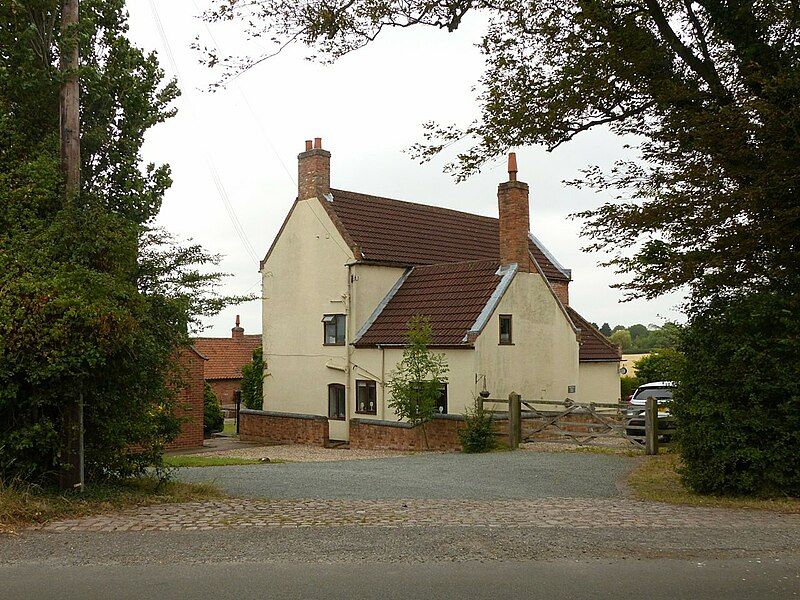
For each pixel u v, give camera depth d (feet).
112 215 33.65
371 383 88.69
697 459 37.09
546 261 111.14
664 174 38.88
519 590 20.22
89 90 36.27
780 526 28.45
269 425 93.71
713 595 19.99
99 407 33.99
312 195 97.81
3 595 19.49
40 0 34.60
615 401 103.96
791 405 34.50
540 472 49.29
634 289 39.09
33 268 31.01
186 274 37.29
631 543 25.43
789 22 36.99
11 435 30.58
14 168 33.91
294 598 19.39
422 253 99.25
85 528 27.09
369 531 26.99
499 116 43.29
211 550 24.09
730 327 36.06
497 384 81.30
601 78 40.50
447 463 56.03
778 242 35.53
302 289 98.58
